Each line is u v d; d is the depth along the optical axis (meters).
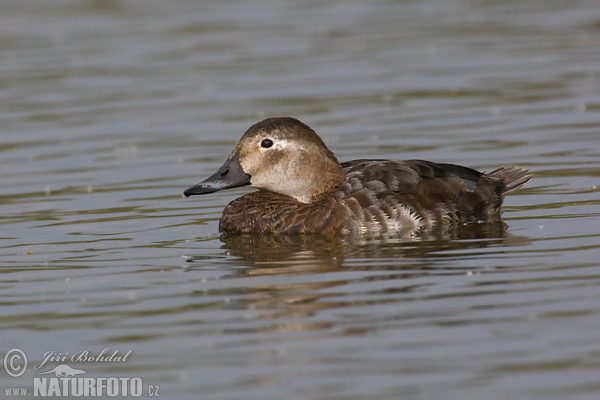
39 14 28.34
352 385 8.52
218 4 29.23
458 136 18.36
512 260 11.80
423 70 22.80
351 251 12.62
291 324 9.91
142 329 9.99
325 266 11.93
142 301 10.84
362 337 9.51
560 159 16.73
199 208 15.20
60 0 29.70
